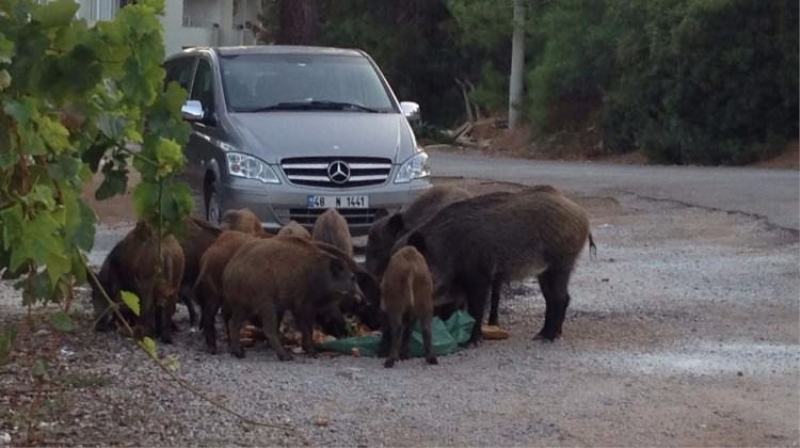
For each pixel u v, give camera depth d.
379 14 47.69
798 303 12.03
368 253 10.55
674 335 10.48
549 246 9.88
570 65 39.62
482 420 7.76
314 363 9.22
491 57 46.59
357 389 8.41
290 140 13.46
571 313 11.41
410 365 9.19
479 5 42.03
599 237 17.34
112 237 16.20
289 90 14.38
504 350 9.79
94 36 5.38
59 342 9.46
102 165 6.86
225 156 13.50
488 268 9.73
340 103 14.40
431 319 9.26
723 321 11.12
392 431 7.48
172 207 6.12
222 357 9.35
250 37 50.25
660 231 18.03
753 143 35.00
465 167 32.88
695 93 35.53
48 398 7.89
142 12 5.49
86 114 5.49
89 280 7.39
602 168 32.56
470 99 46.66
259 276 9.13
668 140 35.91
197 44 45.84
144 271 9.24
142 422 7.49
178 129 5.96
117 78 5.53
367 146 13.58
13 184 5.16
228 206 13.38
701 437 7.55
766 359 9.59
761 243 16.55
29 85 5.25
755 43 34.50
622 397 8.38
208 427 7.43
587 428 7.66
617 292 12.59
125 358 9.07
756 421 7.91
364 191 13.42
